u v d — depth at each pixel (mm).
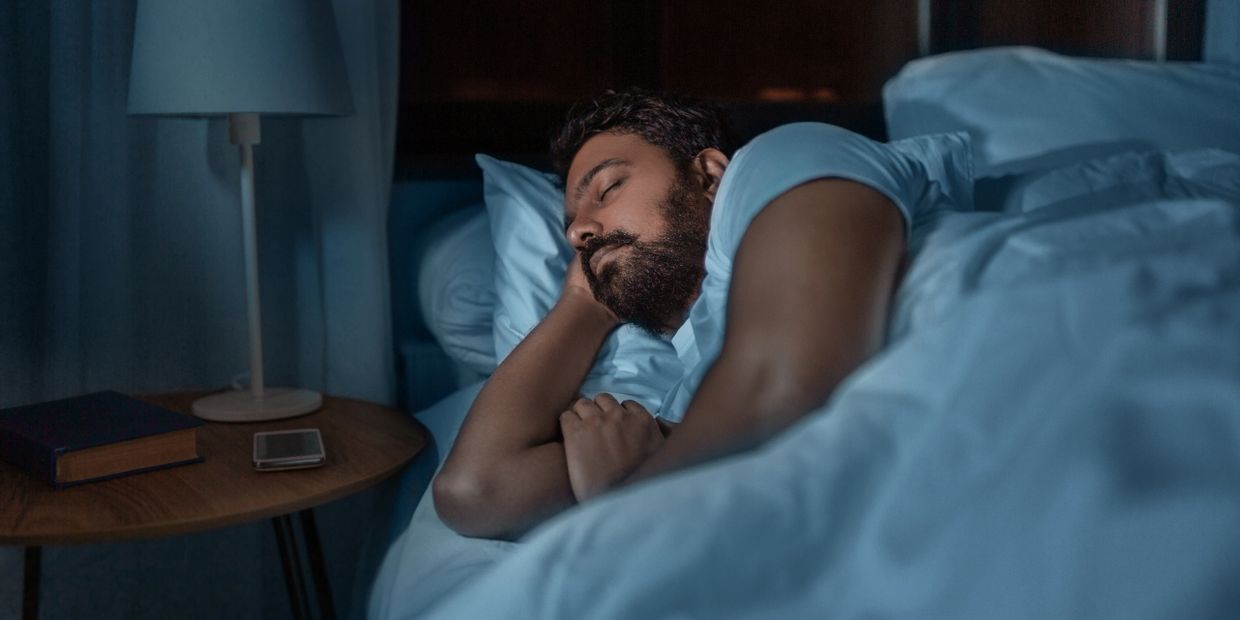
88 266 1414
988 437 507
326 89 1235
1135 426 480
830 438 550
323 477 1084
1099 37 1810
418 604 829
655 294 1086
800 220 701
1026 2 1789
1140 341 513
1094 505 454
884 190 748
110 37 1390
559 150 1214
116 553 1490
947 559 474
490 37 1650
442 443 1260
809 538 514
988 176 1363
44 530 912
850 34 1766
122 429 1086
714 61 1725
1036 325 541
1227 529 435
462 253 1481
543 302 1345
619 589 521
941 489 498
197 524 949
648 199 1084
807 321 651
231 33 1162
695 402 683
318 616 1614
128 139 1427
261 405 1335
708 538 516
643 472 679
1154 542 438
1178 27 1794
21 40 1378
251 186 1319
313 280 1562
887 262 703
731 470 563
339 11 1481
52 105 1356
